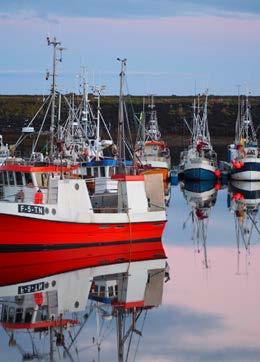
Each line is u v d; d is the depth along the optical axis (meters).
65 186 38.09
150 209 42.50
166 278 35.59
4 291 32.03
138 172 43.59
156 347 25.97
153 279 35.25
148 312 29.91
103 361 24.62
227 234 49.56
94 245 39.00
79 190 38.53
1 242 37.31
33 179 39.94
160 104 180.25
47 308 29.73
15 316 28.62
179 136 159.00
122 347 25.86
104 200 42.84
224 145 154.75
